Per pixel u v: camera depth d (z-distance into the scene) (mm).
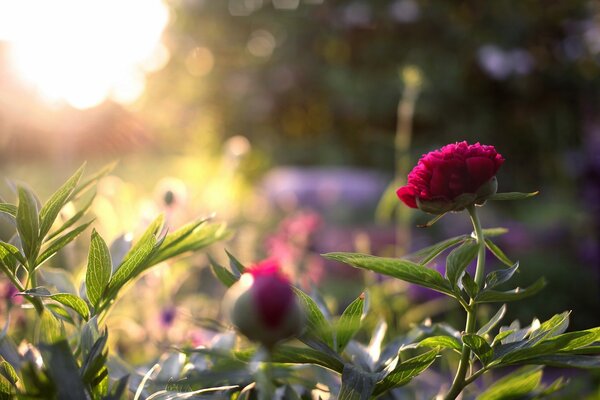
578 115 6695
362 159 7250
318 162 7840
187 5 6762
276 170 7801
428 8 6234
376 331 1067
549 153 6758
